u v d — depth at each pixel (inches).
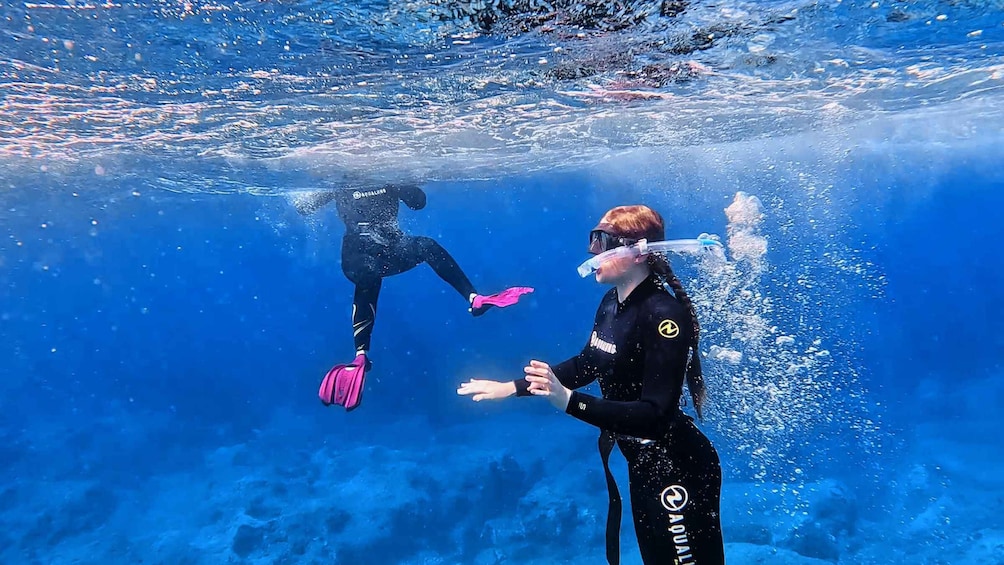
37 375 2110.0
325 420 975.0
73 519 573.9
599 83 292.8
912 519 493.7
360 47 206.5
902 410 847.1
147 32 185.3
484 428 855.7
